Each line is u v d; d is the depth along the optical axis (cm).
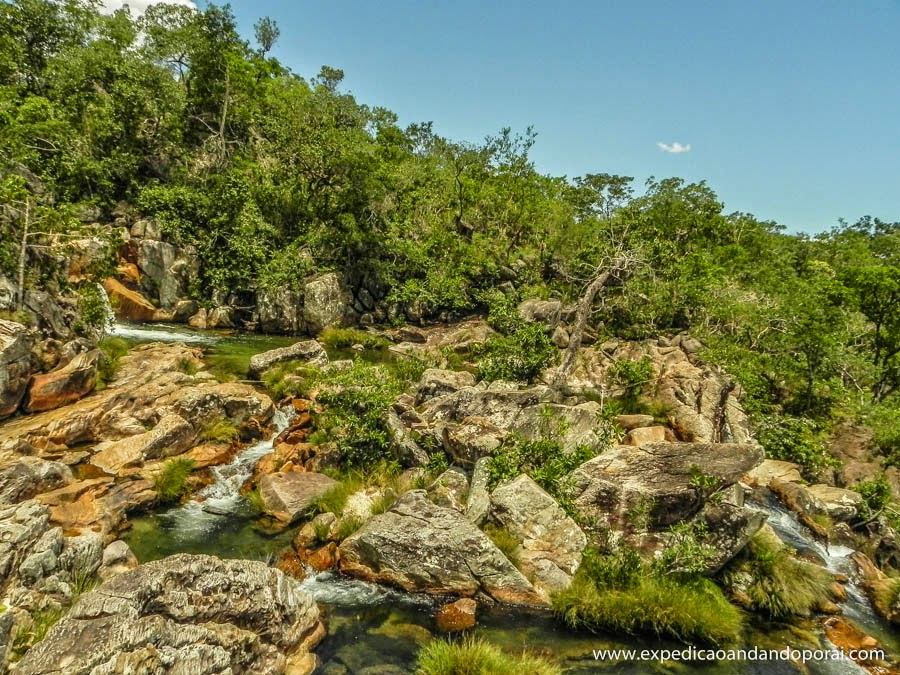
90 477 1408
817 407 2450
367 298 4872
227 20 4797
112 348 2358
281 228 4644
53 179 3609
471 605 1115
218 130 5328
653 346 3209
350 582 1177
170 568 788
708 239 5397
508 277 5353
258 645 830
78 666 622
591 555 1238
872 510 1659
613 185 5862
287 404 2123
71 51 4469
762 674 1000
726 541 1238
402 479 1569
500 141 5362
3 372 1562
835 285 2980
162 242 3809
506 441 1628
